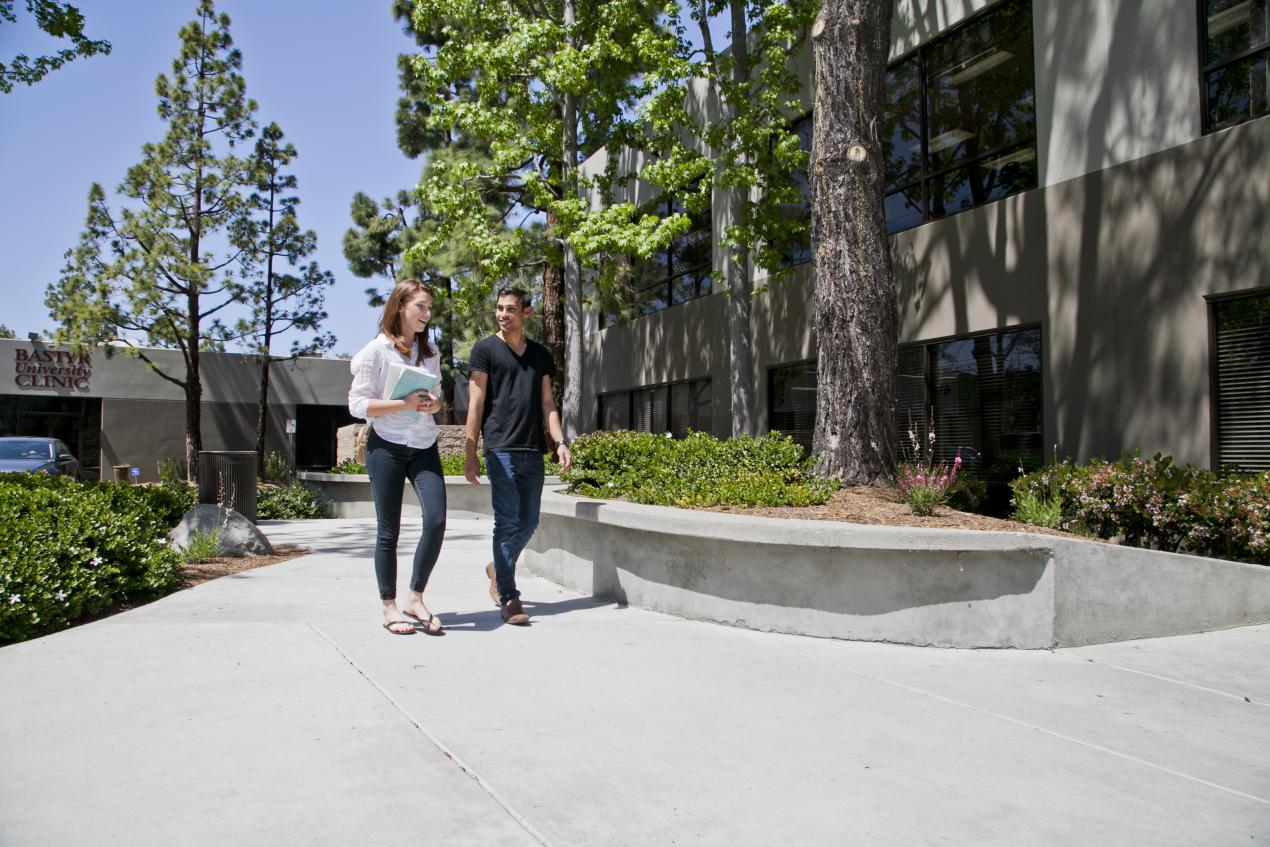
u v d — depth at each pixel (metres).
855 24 7.27
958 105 10.90
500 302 5.38
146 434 28.58
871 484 6.95
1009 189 10.16
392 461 4.99
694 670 4.27
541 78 15.37
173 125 23.81
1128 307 8.71
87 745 3.13
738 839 2.45
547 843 2.41
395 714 3.50
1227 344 7.93
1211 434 7.98
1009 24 10.16
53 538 5.62
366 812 2.59
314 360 31.08
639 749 3.16
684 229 13.89
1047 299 9.55
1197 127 8.14
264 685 3.90
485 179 18.94
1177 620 5.25
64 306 22.89
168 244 23.05
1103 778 2.97
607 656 4.51
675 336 17.47
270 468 25.19
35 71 9.78
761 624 5.25
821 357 7.26
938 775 2.97
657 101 13.27
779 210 13.48
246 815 2.56
